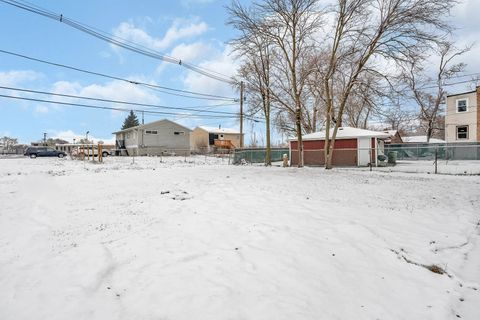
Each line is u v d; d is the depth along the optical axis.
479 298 4.34
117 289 4.01
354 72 19.84
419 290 4.43
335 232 6.22
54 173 16.77
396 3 16.47
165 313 3.53
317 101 31.81
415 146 32.38
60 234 5.96
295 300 3.91
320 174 16.31
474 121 31.16
